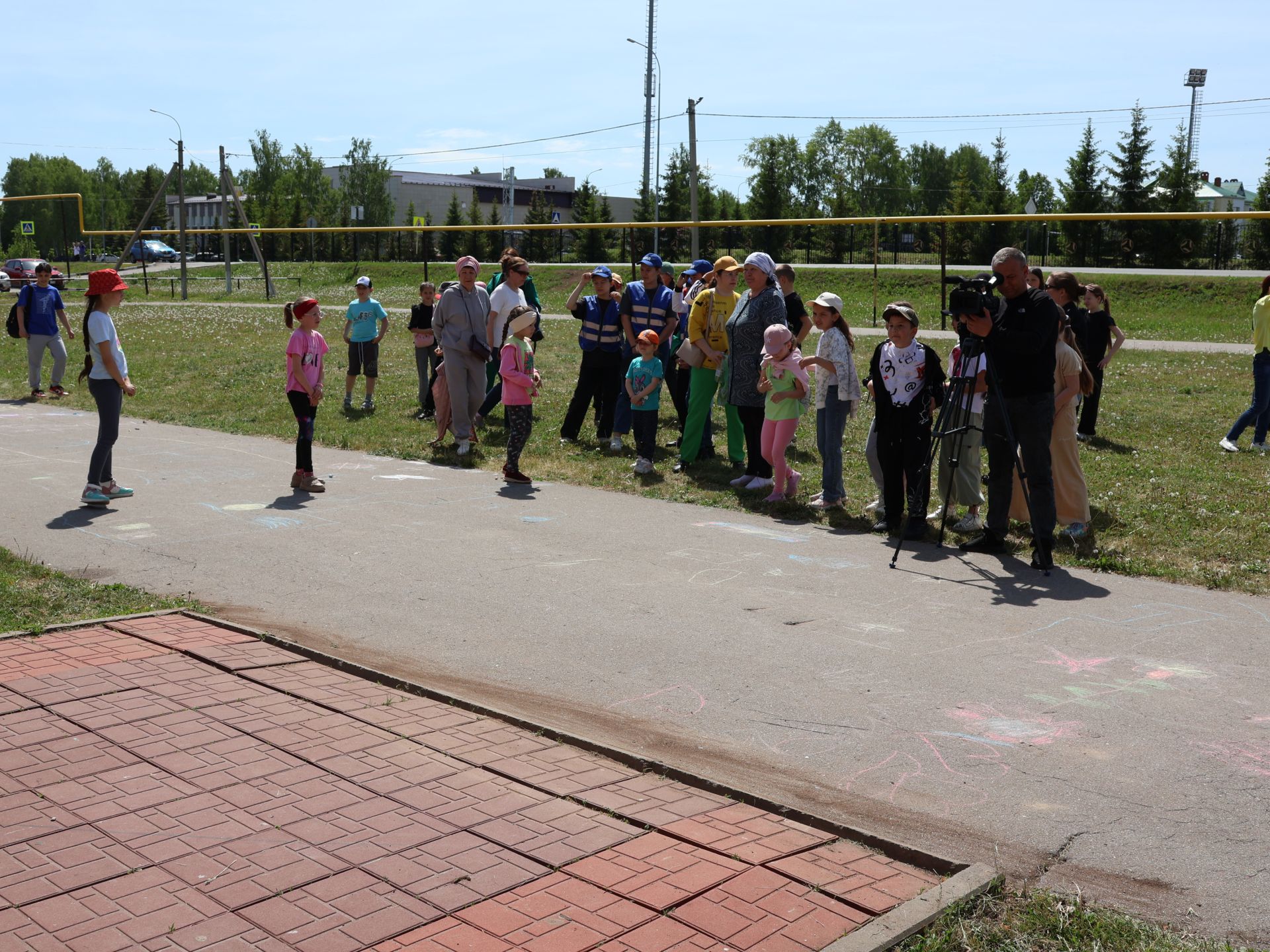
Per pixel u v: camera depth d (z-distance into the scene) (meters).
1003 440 7.62
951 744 4.63
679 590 6.85
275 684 5.12
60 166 120.88
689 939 3.12
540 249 55.97
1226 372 18.53
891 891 3.43
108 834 3.65
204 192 140.62
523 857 3.57
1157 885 3.55
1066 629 6.12
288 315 9.48
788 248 46.41
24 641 5.70
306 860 3.51
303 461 9.66
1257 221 40.84
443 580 7.04
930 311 31.75
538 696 5.13
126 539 7.97
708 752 4.54
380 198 83.62
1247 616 6.37
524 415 10.12
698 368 10.23
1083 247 43.41
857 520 8.70
